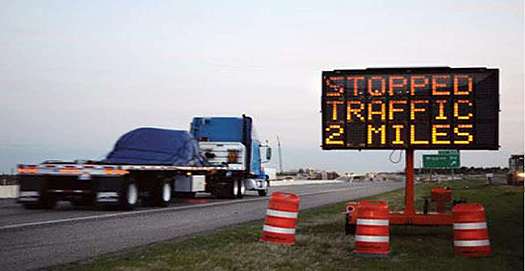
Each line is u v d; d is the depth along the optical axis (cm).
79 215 1938
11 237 1348
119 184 2138
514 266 1030
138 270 941
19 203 2406
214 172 3106
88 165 2147
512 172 6825
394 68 1490
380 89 1491
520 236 1486
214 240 1341
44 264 1002
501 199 3419
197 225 1734
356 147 1493
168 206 2531
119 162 2459
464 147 1455
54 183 2192
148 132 2600
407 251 1224
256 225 1733
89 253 1135
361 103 1497
